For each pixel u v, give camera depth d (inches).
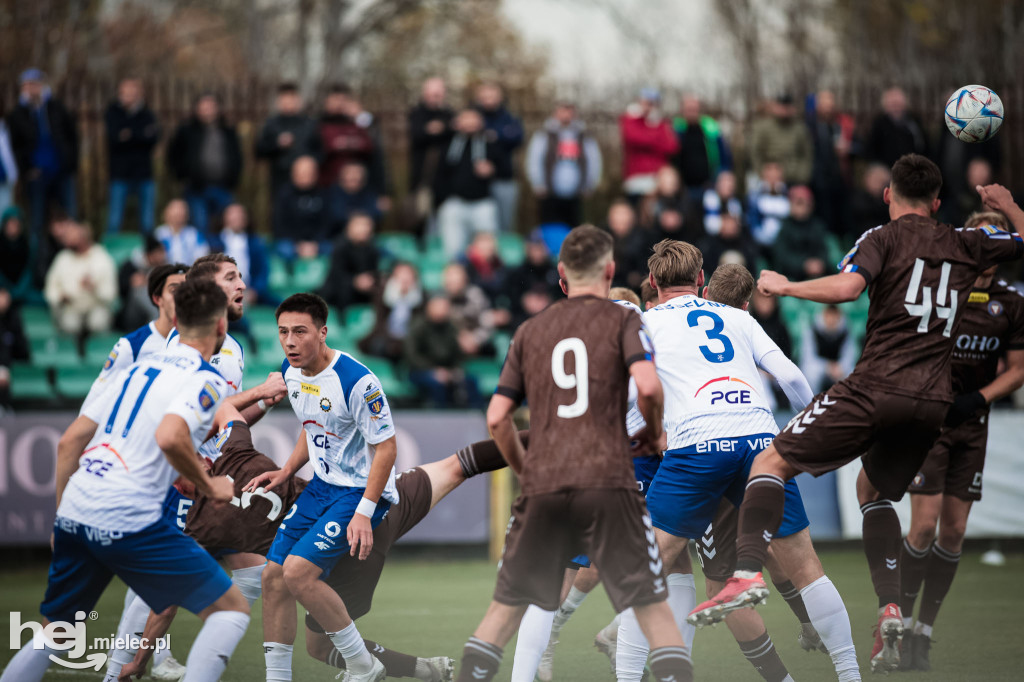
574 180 1371.8
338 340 1346.0
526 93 2046.0
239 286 552.1
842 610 511.8
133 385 447.2
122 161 1346.0
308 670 608.7
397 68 2532.0
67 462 471.5
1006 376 636.7
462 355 1237.1
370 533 504.1
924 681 576.1
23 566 1107.3
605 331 433.7
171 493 556.4
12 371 1278.3
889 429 504.1
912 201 529.7
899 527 580.7
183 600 442.6
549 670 590.6
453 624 775.1
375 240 1432.1
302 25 2309.3
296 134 1348.4
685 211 1300.4
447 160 1362.0
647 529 426.9
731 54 2383.1
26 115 1306.6
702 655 656.4
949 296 512.4
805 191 1302.9
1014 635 716.0
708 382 531.2
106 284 1309.1
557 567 432.8
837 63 2431.1
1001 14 2190.0
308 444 527.5
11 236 1248.8
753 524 484.7
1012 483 1141.1
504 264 1408.7
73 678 589.0
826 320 1229.1
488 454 558.3
